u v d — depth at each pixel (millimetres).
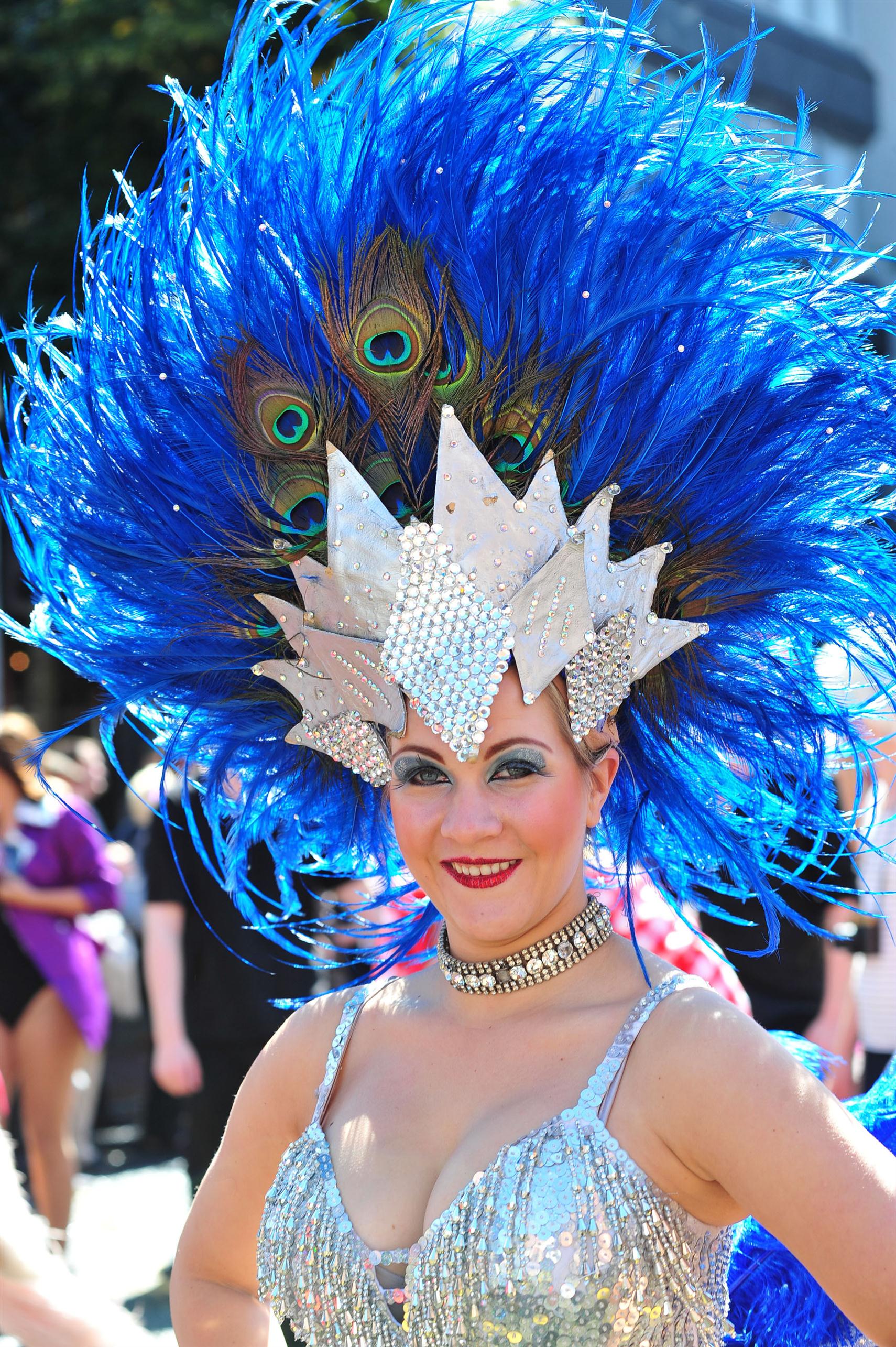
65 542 1942
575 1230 1486
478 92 1765
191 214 1837
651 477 1779
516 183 1772
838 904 1923
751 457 1794
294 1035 1896
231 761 2070
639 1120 1534
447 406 1675
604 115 1751
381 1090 1739
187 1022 3812
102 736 2049
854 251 1789
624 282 1727
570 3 1811
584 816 1704
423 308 1759
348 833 2105
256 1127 1897
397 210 1759
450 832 1641
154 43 9406
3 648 10594
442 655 1666
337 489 1744
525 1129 1575
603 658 1695
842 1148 1451
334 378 1803
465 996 1737
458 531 1683
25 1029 4891
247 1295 1942
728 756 1937
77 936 5020
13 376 1992
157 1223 5816
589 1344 1463
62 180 10031
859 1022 3723
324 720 1869
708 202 1736
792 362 1778
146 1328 4570
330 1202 1661
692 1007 1563
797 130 1823
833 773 1961
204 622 1956
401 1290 1585
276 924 2123
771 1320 1905
